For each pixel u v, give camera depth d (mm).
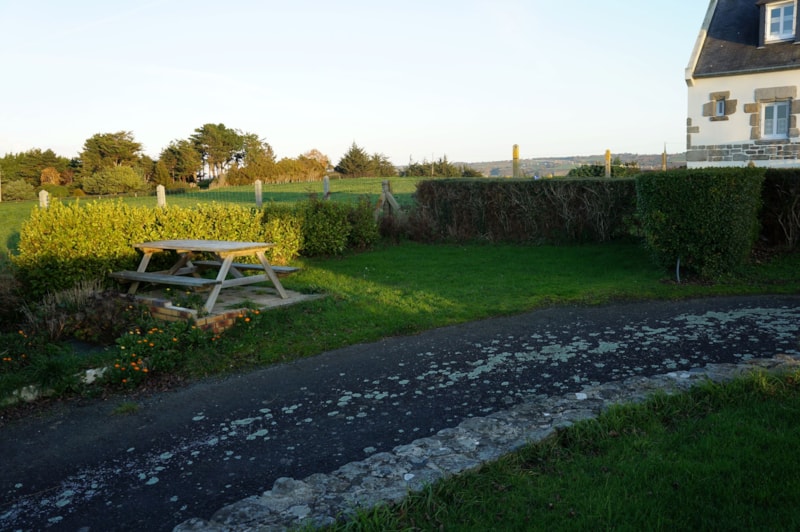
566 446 3881
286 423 4746
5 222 18953
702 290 8672
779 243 11172
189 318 6793
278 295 8703
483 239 14945
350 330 7184
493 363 5840
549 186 14148
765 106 16625
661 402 4320
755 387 4438
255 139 67625
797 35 16141
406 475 3480
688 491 3184
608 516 3006
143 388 5770
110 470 4109
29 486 3938
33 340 6676
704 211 9211
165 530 3289
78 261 9000
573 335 6660
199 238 10711
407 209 16297
